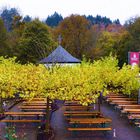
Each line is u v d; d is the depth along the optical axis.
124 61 61.78
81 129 17.81
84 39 73.94
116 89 23.30
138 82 24.83
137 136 18.27
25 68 20.36
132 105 25.09
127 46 61.72
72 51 72.56
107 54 66.38
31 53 58.19
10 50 59.03
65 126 20.94
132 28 64.88
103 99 32.16
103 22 118.81
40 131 17.88
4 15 94.88
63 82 16.45
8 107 25.83
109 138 17.84
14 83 16.64
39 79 16.72
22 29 69.31
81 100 16.69
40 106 25.11
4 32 59.91
